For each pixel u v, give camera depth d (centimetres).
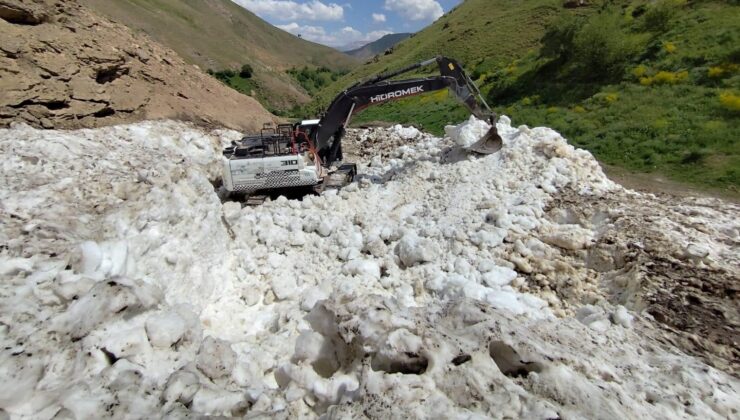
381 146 1717
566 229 774
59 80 1141
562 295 638
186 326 431
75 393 326
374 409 329
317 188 1060
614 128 1614
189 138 1313
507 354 371
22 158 777
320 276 732
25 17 1155
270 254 779
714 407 367
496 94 2855
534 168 984
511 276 665
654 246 665
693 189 1128
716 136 1355
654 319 528
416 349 361
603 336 483
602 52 2367
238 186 1012
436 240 785
